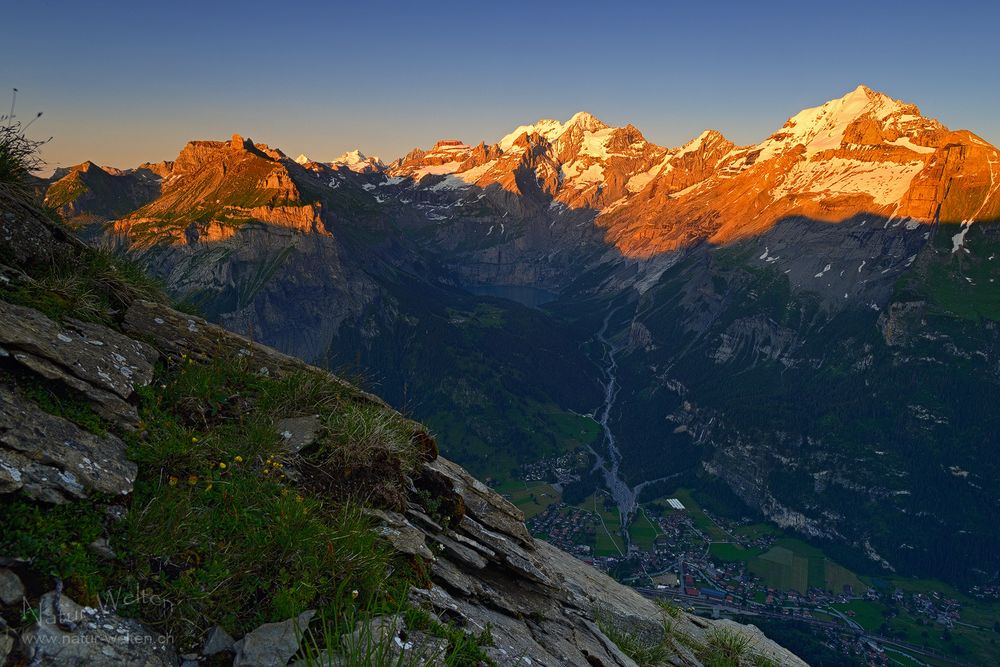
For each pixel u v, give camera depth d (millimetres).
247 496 5965
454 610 6672
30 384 5398
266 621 4820
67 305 7043
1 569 3900
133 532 4809
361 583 5629
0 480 4180
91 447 5215
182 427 6543
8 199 7641
